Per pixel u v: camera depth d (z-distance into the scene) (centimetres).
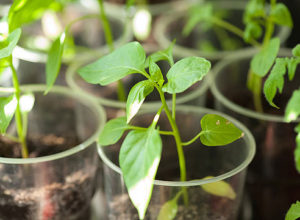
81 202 46
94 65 39
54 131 50
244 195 50
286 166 47
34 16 48
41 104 49
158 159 35
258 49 52
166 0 72
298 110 34
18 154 48
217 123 39
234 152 43
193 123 45
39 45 59
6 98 41
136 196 35
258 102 51
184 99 48
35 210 44
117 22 60
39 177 43
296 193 49
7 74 55
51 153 48
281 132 46
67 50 56
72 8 62
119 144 43
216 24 61
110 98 54
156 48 54
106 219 48
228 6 61
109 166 41
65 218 46
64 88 49
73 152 43
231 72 52
